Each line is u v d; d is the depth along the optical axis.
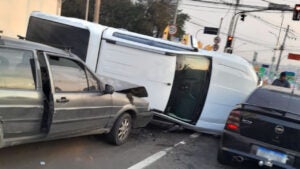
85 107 5.59
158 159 6.28
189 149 7.29
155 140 7.64
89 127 5.88
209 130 8.60
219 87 8.62
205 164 6.39
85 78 5.73
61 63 5.32
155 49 8.20
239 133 5.85
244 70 8.81
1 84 4.43
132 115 7.00
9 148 5.61
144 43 8.57
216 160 6.74
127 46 8.41
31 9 17.69
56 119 5.07
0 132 4.42
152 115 7.62
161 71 8.22
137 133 7.98
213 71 8.54
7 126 4.48
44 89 5.07
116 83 7.30
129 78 8.43
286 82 11.28
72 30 8.84
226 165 6.43
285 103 6.22
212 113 8.64
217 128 8.62
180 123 8.39
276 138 5.57
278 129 5.57
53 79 5.10
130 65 8.42
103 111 6.05
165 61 8.19
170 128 9.02
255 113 5.77
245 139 5.77
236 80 8.75
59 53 5.32
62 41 8.90
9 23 15.74
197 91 8.56
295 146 5.46
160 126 9.02
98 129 6.15
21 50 4.76
